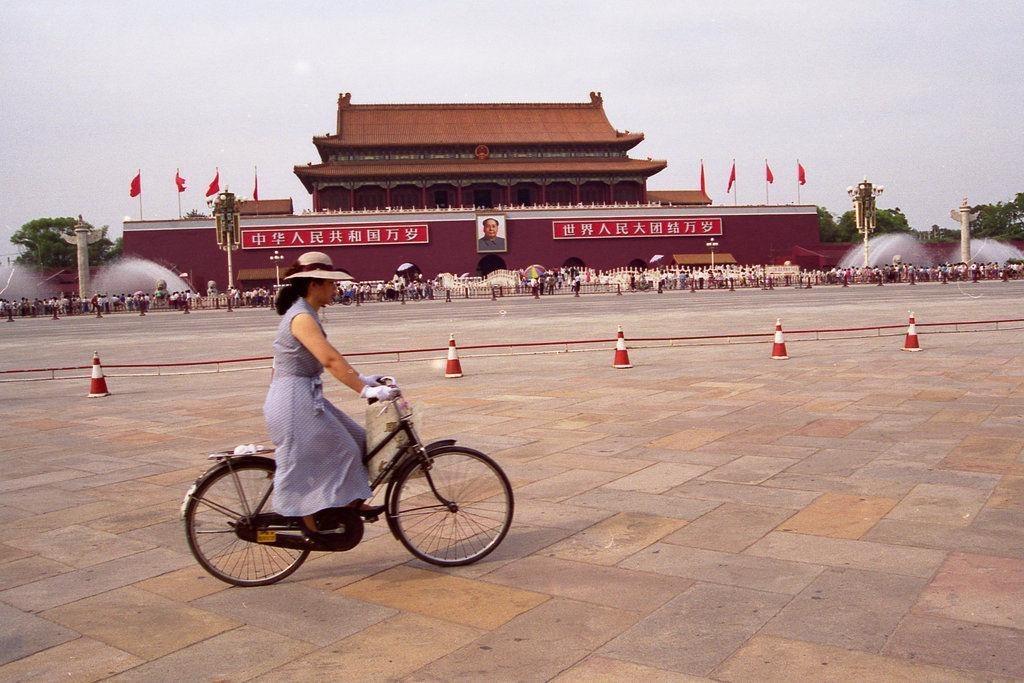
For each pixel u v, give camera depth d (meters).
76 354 26.20
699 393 12.84
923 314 30.58
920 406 10.96
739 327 26.86
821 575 5.21
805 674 3.97
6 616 5.02
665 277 81.00
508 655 4.31
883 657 4.11
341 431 5.46
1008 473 7.46
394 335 28.45
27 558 6.09
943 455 8.22
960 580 5.04
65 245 119.56
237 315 56.16
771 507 6.70
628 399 12.52
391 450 5.63
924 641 4.26
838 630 4.43
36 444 10.60
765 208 95.19
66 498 7.77
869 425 9.84
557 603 4.97
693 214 93.38
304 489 5.37
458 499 5.88
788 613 4.66
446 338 26.45
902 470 7.69
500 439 9.79
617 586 5.19
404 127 95.81
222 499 5.59
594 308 44.94
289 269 5.56
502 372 16.66
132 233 84.12
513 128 96.81
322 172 89.81
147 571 5.79
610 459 8.59
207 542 5.59
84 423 12.21
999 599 4.75
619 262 92.25
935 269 82.88
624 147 97.06
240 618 4.93
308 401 5.36
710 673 4.03
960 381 13.04
